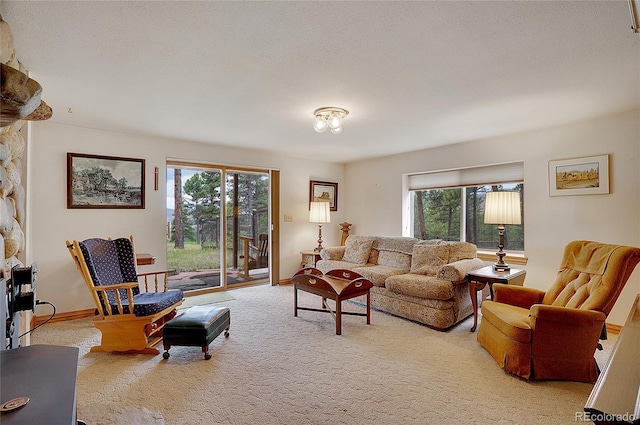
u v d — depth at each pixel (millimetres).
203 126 3598
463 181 4512
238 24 1665
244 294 4664
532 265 3713
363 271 4066
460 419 1803
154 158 4094
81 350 2713
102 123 3463
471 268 3396
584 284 2416
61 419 785
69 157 3523
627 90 2549
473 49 1927
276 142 4414
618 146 3127
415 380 2227
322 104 2881
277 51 1947
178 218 4449
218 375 2291
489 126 3574
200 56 2006
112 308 2664
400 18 1614
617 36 1779
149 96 2680
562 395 2043
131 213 3918
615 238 3137
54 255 3438
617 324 3115
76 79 2336
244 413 1851
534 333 2215
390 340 2945
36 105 1205
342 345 2826
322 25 1676
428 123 3453
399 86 2480
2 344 1406
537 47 1904
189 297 4445
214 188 4797
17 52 1936
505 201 3232
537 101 2793
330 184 5992
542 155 3648
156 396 2021
